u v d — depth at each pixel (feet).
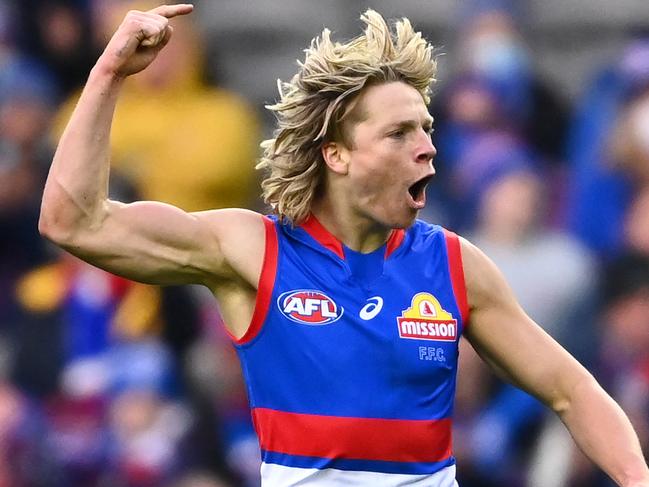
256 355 45.34
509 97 98.89
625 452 45.52
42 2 104.94
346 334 44.80
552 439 79.25
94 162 44.11
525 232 88.89
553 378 46.42
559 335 85.92
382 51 45.27
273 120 109.91
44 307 87.92
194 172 94.53
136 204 45.19
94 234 44.42
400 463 44.62
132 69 44.29
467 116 97.91
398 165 44.91
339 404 44.50
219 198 95.50
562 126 100.48
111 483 81.92
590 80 105.19
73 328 86.89
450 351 45.44
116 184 88.02
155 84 95.71
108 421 83.41
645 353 81.10
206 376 83.97
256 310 45.21
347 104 45.21
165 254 45.11
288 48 116.16
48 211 44.19
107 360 85.40
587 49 113.29
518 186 89.25
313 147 45.80
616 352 82.17
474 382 80.74
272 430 45.09
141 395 82.53
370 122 45.01
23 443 82.99
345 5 116.37
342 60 44.98
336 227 46.01
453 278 45.96
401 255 46.01
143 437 81.66
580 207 94.94
